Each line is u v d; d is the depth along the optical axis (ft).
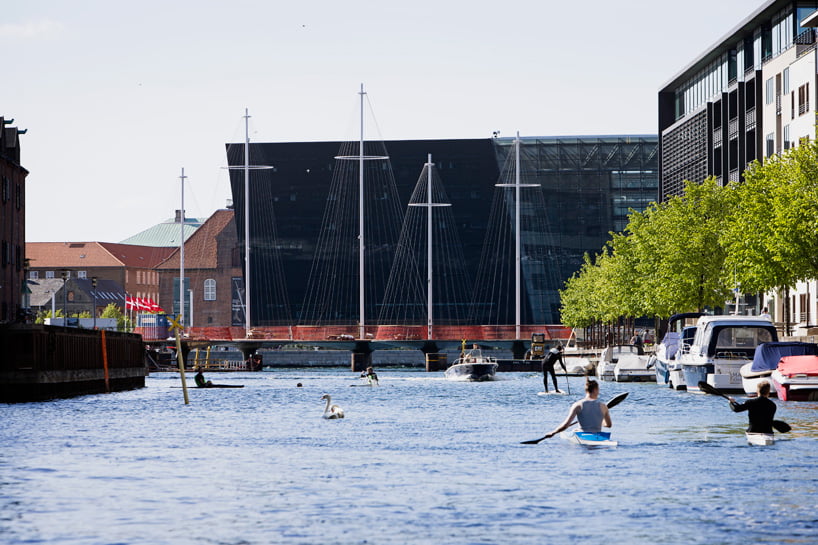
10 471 130.72
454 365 462.60
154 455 147.95
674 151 600.39
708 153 528.22
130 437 175.83
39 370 277.03
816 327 354.95
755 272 282.36
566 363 514.27
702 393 281.33
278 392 355.97
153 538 90.89
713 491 111.14
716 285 363.76
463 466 132.16
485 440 165.89
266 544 88.33
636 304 427.33
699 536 90.43
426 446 157.48
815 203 274.57
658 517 98.02
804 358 230.68
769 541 88.58
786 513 99.55
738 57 514.27
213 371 650.02
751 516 98.22
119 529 94.43
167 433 183.62
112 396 318.45
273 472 128.77
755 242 284.41
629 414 213.05
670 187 609.83
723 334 271.08
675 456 139.13
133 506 105.40
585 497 108.37
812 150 291.38
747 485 114.83
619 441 158.20
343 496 110.52
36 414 232.73
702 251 365.61
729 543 88.02
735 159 506.07
